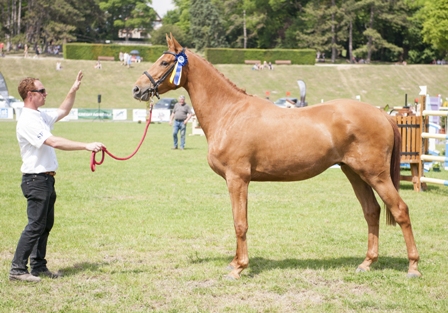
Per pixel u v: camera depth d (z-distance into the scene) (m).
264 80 65.50
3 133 27.44
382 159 6.14
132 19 105.94
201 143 24.89
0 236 8.00
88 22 94.00
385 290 5.79
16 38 81.00
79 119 42.97
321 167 6.24
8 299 5.52
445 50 74.44
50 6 81.12
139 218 9.39
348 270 6.51
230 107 6.43
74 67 63.12
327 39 80.69
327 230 8.61
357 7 78.19
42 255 6.32
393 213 6.21
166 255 7.17
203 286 5.96
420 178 12.69
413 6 81.06
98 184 13.06
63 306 5.33
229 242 7.86
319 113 6.26
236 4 89.38
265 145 6.19
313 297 5.61
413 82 66.69
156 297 5.56
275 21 88.50
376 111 6.26
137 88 6.48
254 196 11.79
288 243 7.83
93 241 7.84
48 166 6.06
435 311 5.20
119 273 6.38
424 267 6.62
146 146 22.88
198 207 10.41
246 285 5.98
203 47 88.44
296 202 11.05
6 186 12.42
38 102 6.11
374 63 83.81
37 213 6.00
